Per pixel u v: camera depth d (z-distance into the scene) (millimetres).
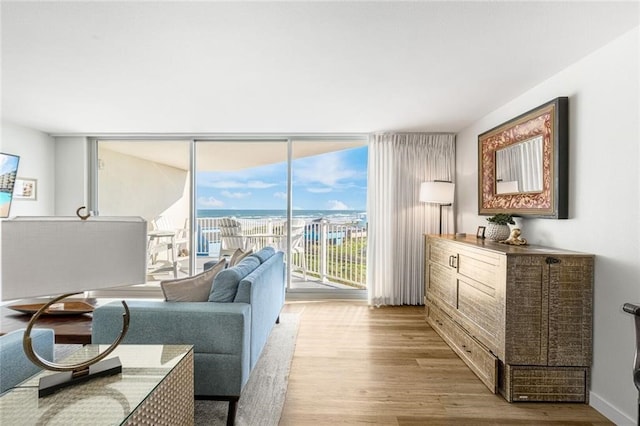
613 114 1979
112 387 1154
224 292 2037
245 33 1958
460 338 2797
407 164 4406
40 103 3264
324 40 2037
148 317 1872
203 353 1854
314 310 4109
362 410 2035
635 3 1629
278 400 2113
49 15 1771
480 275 2469
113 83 2740
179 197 4871
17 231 1016
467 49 2131
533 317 2119
